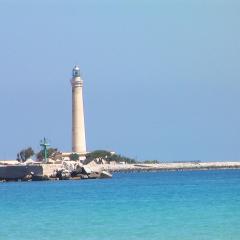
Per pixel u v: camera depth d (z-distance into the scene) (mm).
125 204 163250
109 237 102438
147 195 197375
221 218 123312
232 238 99062
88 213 140125
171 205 155375
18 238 103188
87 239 100875
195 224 115062
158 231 107438
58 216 135000
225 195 187125
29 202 178375
